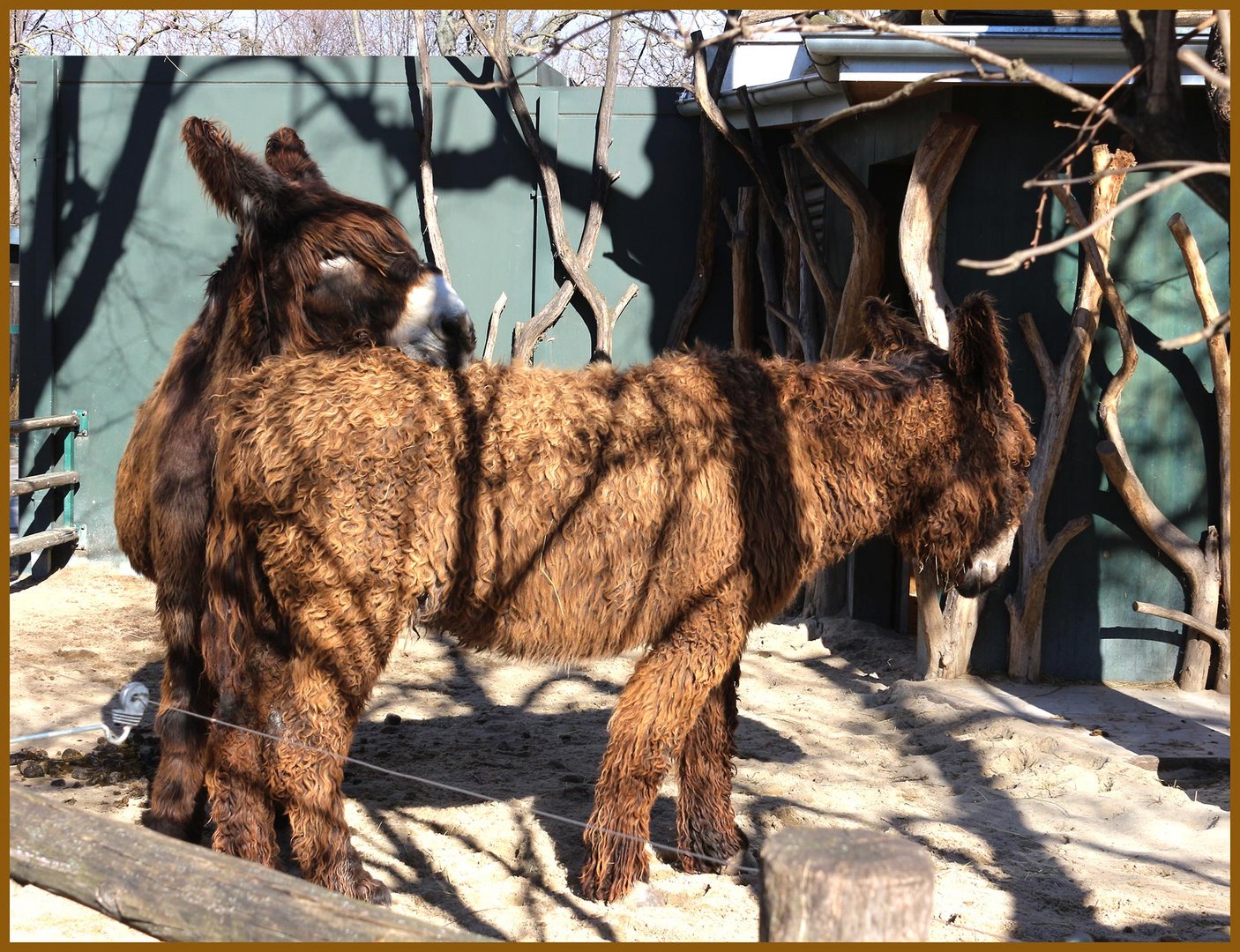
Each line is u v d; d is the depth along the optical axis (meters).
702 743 4.49
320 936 2.17
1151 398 7.30
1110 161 6.70
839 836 2.12
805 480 4.20
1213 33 4.61
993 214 7.22
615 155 10.14
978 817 5.18
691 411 4.04
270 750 3.76
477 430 3.79
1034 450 4.64
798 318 9.21
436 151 10.20
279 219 4.16
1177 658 7.34
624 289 10.20
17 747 5.61
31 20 17.67
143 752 5.59
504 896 4.14
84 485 10.39
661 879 4.37
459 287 10.27
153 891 2.35
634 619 3.96
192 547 4.05
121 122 10.26
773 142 9.77
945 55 6.49
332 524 3.64
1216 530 7.15
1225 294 7.30
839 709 6.82
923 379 4.42
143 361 10.38
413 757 5.78
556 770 5.60
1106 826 5.12
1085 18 7.13
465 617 3.91
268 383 3.81
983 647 7.38
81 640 7.93
